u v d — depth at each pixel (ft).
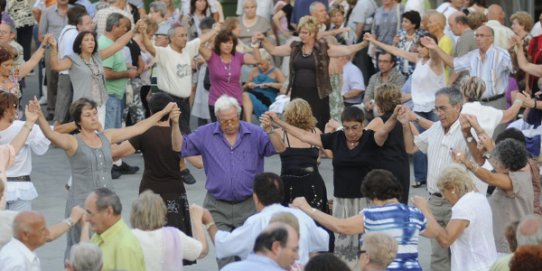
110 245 38.86
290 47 70.90
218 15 87.30
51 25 85.05
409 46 74.28
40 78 91.81
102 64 67.56
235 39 72.54
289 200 49.70
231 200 48.55
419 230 41.27
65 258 47.55
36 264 38.37
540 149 61.00
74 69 65.92
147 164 49.52
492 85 68.54
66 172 73.10
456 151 46.47
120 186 69.10
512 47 67.51
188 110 72.43
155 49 70.49
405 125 50.16
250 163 48.67
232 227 48.91
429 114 69.82
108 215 38.91
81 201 46.70
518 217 45.24
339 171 50.47
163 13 81.66
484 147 48.01
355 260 49.90
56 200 66.18
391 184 40.98
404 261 40.50
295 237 34.40
